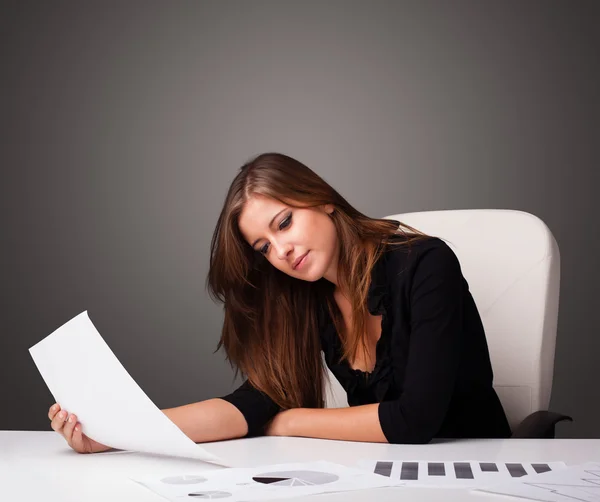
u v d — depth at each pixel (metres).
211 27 3.70
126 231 3.71
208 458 0.97
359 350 1.59
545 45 3.51
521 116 3.51
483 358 1.60
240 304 1.55
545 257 1.79
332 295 1.57
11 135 3.73
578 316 3.47
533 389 1.75
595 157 3.47
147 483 0.85
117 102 3.72
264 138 3.66
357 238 1.49
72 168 3.72
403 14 3.60
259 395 1.39
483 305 1.83
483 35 3.55
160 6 3.71
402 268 1.46
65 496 0.81
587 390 3.46
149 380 3.67
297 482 0.84
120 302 3.69
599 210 3.46
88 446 1.11
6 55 3.74
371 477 0.86
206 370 3.67
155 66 3.71
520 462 0.95
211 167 3.68
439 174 3.55
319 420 1.29
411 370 1.33
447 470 0.90
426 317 1.38
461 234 1.90
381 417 1.24
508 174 3.51
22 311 3.70
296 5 3.66
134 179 3.71
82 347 1.01
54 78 3.73
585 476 0.84
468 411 1.62
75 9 3.73
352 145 3.61
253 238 1.46
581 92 3.48
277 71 3.66
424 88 3.57
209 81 3.70
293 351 1.55
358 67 3.62
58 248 3.71
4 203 3.72
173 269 3.69
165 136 3.71
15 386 3.69
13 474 0.94
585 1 3.49
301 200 1.42
